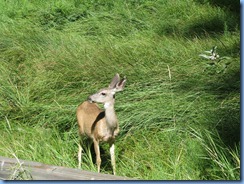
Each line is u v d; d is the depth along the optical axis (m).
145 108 13.36
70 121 13.83
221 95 13.75
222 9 23.23
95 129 12.23
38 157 11.85
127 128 13.15
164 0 24.41
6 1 25.77
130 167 11.71
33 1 25.92
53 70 16.27
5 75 16.12
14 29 21.03
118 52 17.30
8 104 14.93
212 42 18.56
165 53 17.19
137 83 14.63
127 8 23.39
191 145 11.63
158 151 12.10
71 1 24.84
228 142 11.94
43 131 13.33
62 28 21.95
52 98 14.90
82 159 12.84
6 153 11.94
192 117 12.96
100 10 23.73
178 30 20.83
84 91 14.85
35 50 18.42
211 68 15.36
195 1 24.31
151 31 20.78
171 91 14.00
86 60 16.56
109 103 12.03
